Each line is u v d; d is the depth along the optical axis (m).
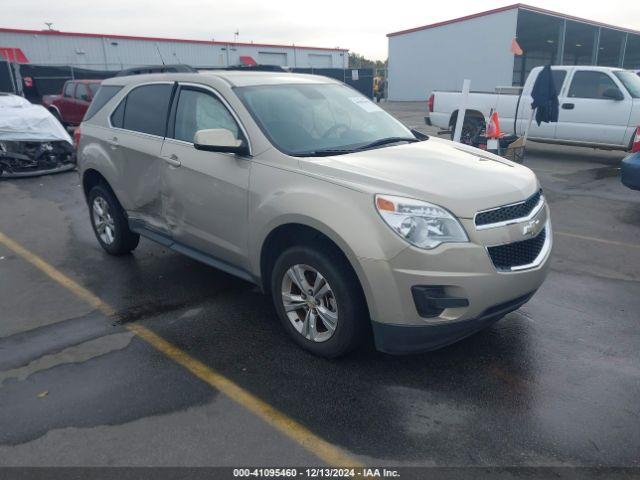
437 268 3.11
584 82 11.22
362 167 3.54
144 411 3.17
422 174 3.48
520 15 29.34
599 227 6.75
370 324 3.53
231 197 4.00
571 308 4.45
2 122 10.54
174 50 35.06
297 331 3.80
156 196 4.82
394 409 3.16
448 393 3.31
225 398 3.29
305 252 3.52
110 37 32.31
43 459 2.79
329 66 45.09
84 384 3.45
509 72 29.94
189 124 4.54
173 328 4.21
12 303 4.71
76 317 4.41
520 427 2.98
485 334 4.03
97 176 5.75
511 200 3.40
